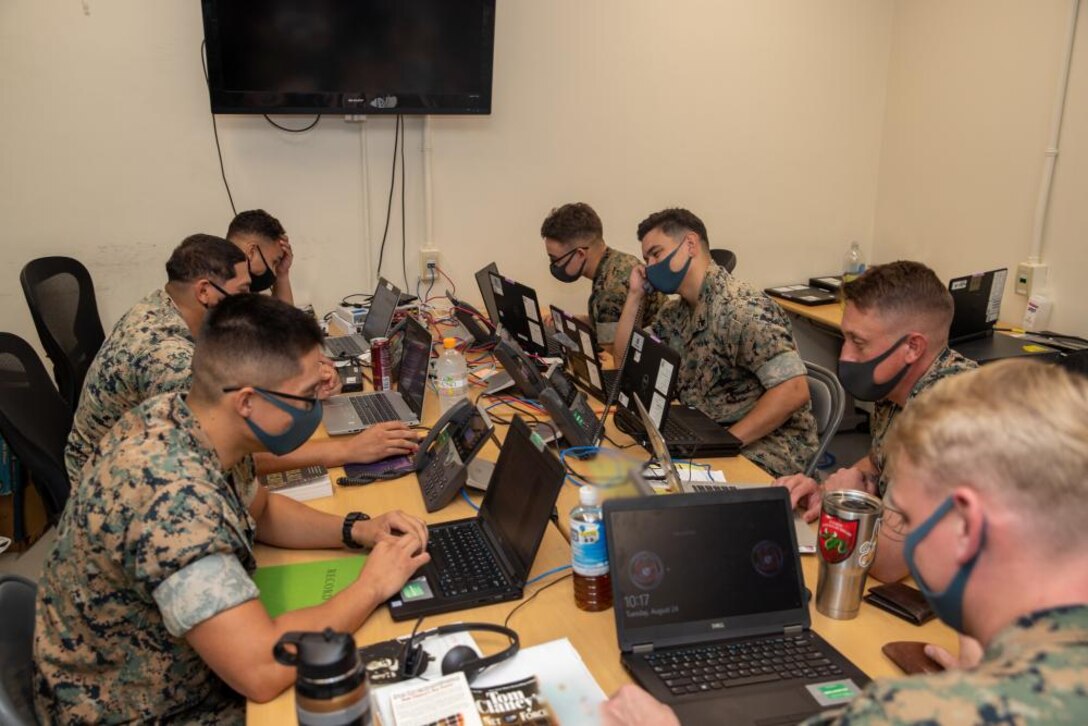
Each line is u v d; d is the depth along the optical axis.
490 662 1.21
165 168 3.42
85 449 2.23
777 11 4.05
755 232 4.36
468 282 3.95
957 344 3.45
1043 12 3.48
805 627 1.29
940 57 4.01
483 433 1.81
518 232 3.96
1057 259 3.56
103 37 3.21
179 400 1.40
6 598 1.31
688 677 1.18
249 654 1.18
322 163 3.63
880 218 4.51
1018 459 0.72
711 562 1.29
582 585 1.38
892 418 1.84
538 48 3.74
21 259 3.30
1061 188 3.50
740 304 2.43
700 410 2.46
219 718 1.38
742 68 4.07
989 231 3.86
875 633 1.32
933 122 4.09
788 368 2.32
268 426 1.41
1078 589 0.71
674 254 2.57
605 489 1.39
